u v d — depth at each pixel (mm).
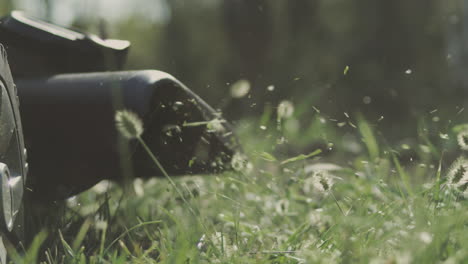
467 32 20938
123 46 3439
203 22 31406
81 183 2971
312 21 22109
